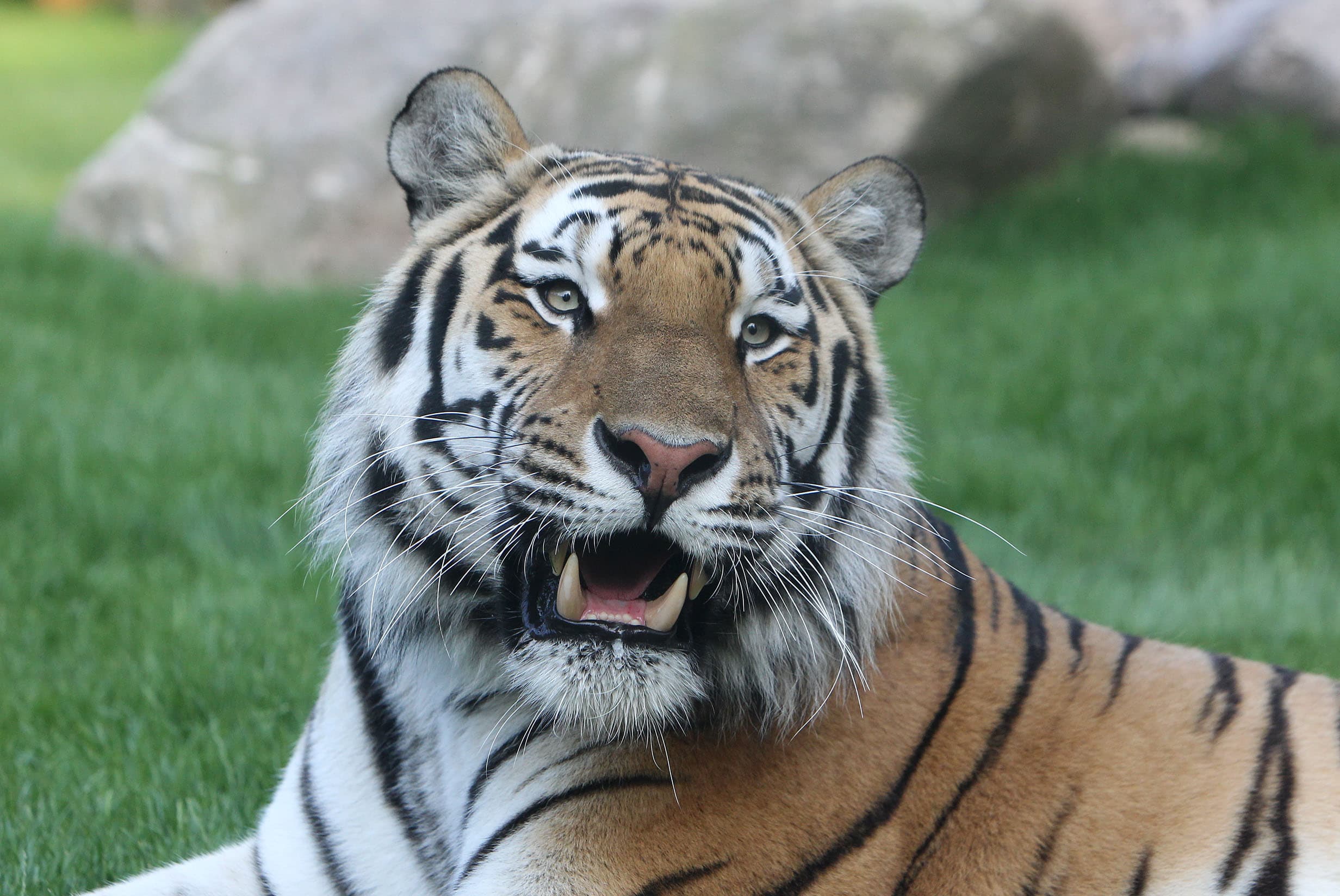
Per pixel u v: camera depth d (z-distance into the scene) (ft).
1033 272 115.65
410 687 31.53
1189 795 30.37
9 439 69.82
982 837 29.86
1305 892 29.55
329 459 31.63
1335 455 77.15
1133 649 32.94
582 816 28.91
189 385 86.07
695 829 28.73
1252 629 56.03
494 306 29.22
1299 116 138.62
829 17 118.21
